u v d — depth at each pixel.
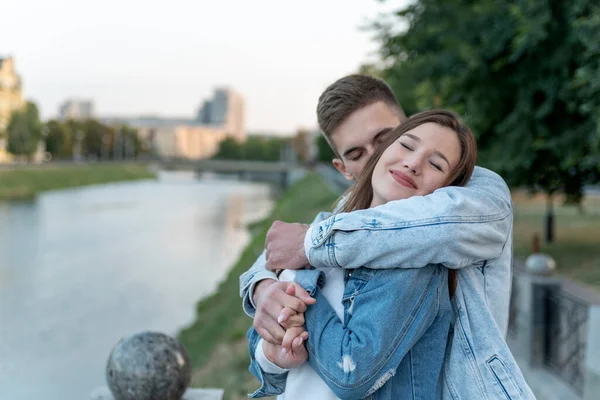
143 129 175.25
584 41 7.05
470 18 9.16
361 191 1.51
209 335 9.48
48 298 15.70
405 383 1.29
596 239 14.12
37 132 83.50
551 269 5.47
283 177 91.50
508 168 9.13
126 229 30.77
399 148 1.41
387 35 11.23
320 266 1.36
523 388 1.28
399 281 1.24
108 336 12.21
